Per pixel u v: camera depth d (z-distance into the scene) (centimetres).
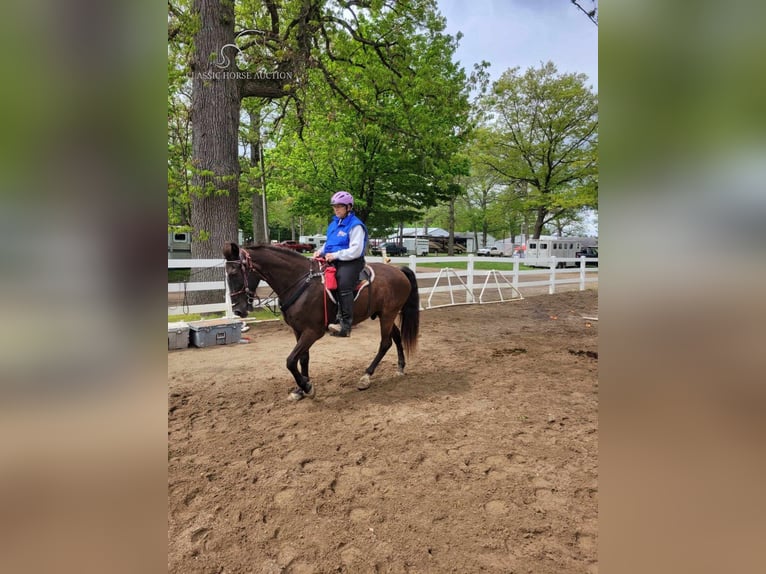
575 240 2361
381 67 1099
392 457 264
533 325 701
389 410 340
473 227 3441
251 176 1077
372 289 385
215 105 710
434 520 203
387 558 179
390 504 216
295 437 292
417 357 504
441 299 1002
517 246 2841
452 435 294
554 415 329
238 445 280
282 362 477
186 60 716
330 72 1006
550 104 1919
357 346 562
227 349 535
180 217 827
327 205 1553
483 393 379
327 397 371
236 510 212
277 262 351
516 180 2184
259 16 874
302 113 977
